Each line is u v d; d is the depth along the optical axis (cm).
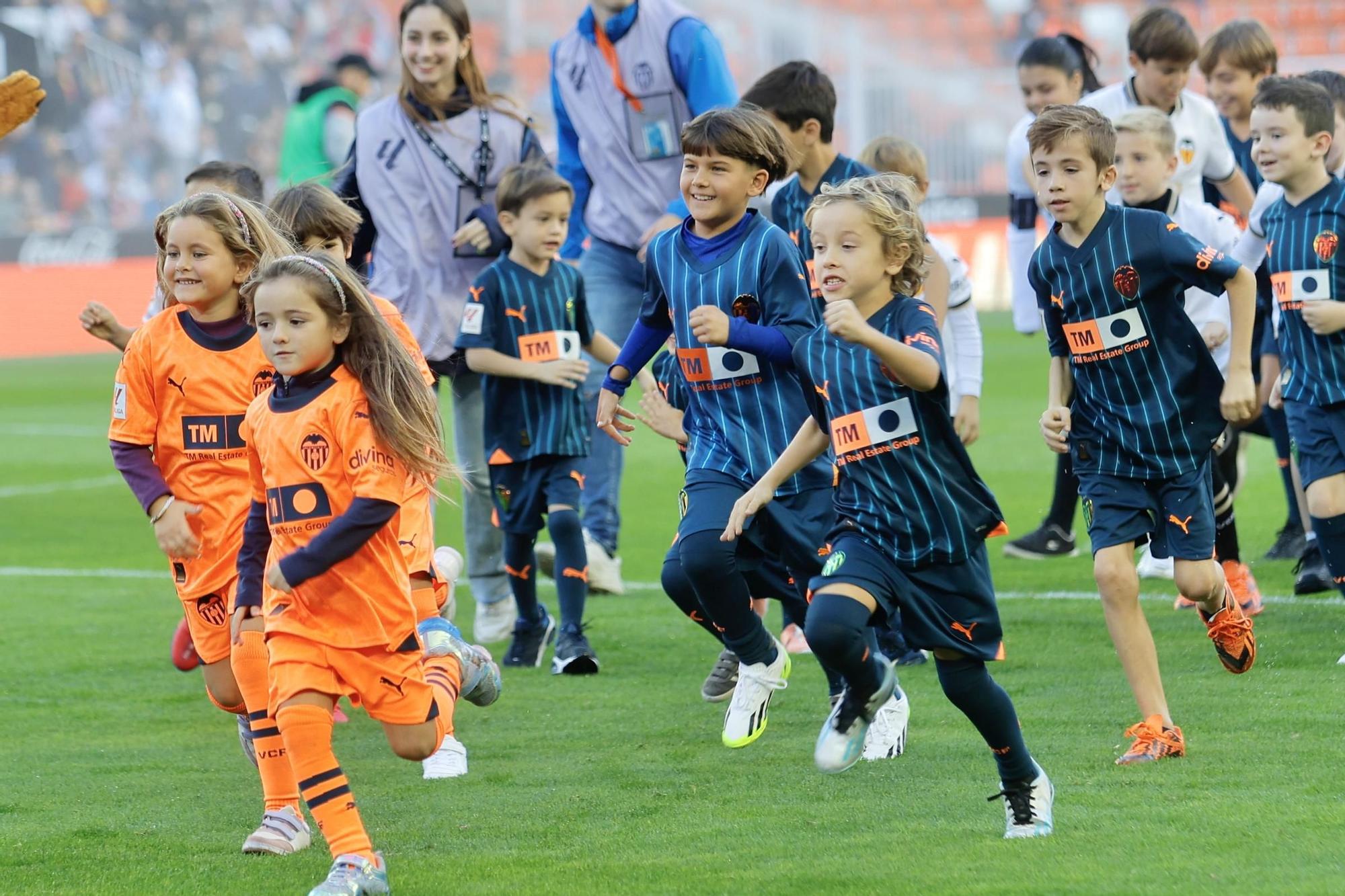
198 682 1722
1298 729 1342
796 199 1675
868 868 1024
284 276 1037
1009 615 1864
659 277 1370
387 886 1020
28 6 6981
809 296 1330
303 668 1035
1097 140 1323
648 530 2627
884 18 7400
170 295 1249
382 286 1994
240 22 7394
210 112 7350
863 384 1080
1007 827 1098
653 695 1599
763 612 1830
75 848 1151
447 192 1975
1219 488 1778
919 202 1150
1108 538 1331
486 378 1755
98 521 2905
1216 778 1211
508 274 1736
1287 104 1595
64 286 6506
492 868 1070
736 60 7275
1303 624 1755
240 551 1114
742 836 1122
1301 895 931
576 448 1739
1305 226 1616
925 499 1068
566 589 1719
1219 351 1939
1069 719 1419
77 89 7062
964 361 1845
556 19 7625
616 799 1235
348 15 7600
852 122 7006
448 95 1983
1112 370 1341
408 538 1278
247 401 1204
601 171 2164
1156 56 2075
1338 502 1625
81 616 2081
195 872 1091
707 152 1319
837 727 1057
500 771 1337
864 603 1055
